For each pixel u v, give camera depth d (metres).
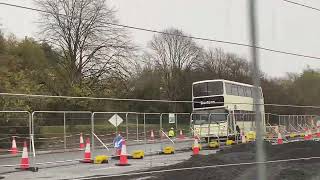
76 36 48.72
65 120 22.09
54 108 24.48
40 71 45.09
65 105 25.03
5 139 20.36
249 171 16.38
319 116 38.66
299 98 39.22
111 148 23.05
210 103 31.58
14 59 44.28
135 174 15.98
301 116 39.22
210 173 15.99
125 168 18.36
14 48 47.91
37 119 20.98
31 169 17.86
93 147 22.16
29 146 20.38
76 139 22.36
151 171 16.91
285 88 47.59
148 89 59.47
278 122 36.91
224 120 30.92
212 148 28.75
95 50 49.03
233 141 31.25
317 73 38.53
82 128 22.55
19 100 22.34
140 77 58.69
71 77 47.69
